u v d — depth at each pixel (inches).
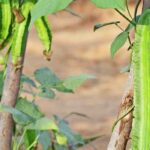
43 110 223.3
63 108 227.5
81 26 367.2
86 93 248.8
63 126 68.9
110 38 338.0
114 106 230.4
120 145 53.7
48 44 56.4
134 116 48.8
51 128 54.2
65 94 243.3
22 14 55.1
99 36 344.2
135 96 48.8
